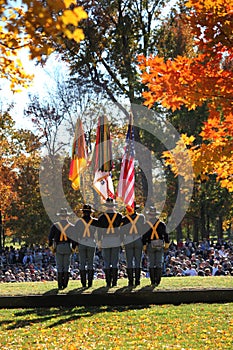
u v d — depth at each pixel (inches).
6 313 752.3
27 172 2610.7
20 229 2605.8
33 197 2578.7
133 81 1952.5
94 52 1968.5
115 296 796.0
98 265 1696.6
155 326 678.5
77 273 1425.9
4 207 2576.3
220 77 715.4
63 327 678.5
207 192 2404.0
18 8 402.0
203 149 786.8
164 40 2016.5
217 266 1285.7
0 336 641.0
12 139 2632.9
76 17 343.9
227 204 2600.9
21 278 1403.8
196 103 748.0
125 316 727.1
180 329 663.1
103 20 1958.7
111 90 1984.5
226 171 820.6
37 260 2140.7
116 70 2022.6
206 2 687.1
